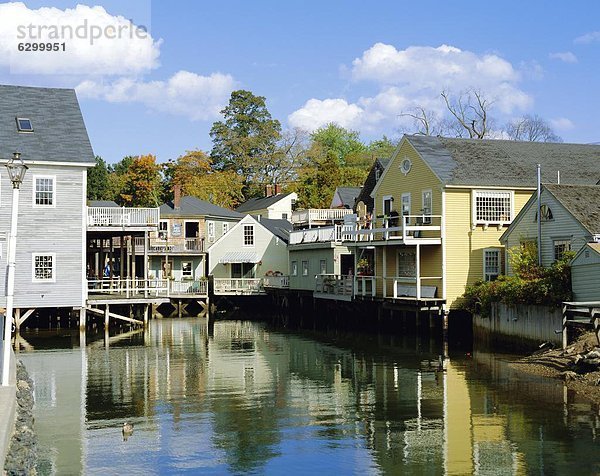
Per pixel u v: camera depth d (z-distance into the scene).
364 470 14.52
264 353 31.05
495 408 19.27
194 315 53.59
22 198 36.81
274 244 59.28
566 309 25.52
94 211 39.59
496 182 36.25
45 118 39.38
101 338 36.84
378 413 19.06
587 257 26.55
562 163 39.19
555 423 17.62
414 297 36.78
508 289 29.81
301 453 15.63
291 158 93.69
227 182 86.81
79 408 19.83
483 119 71.69
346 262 48.50
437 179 36.22
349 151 107.62
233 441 16.55
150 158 86.19
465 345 32.94
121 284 43.06
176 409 19.70
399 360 28.31
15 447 14.05
